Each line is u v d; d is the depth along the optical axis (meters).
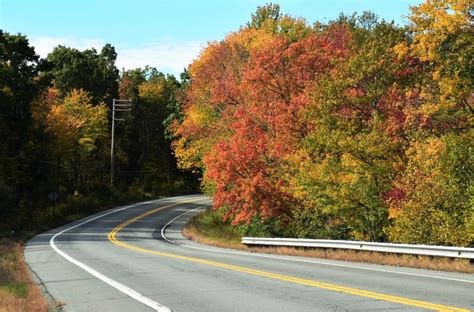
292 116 31.62
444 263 14.42
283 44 35.38
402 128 26.41
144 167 92.38
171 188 90.50
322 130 26.72
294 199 31.70
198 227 44.91
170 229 45.41
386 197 24.92
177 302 10.02
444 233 21.33
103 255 22.70
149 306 9.77
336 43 37.97
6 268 17.72
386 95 26.70
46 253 25.06
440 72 22.95
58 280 14.65
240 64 45.72
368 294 9.95
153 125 96.75
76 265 18.62
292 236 32.28
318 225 30.25
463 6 21.45
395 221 23.08
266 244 25.31
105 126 76.81
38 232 43.00
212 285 12.09
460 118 25.47
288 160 29.42
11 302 10.55
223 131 43.91
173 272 15.17
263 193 32.06
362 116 27.53
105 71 85.38
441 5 22.30
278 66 34.34
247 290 11.10
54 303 10.73
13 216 45.81
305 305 9.06
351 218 26.16
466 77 22.62
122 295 11.27
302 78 33.91
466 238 21.27
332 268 14.90
